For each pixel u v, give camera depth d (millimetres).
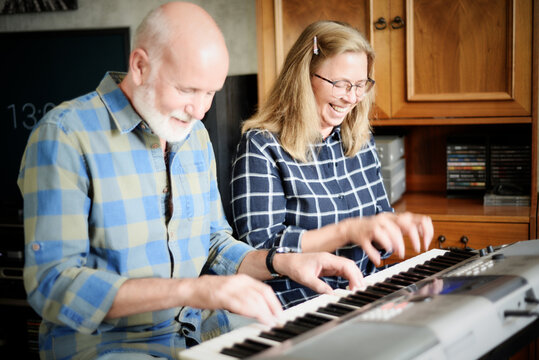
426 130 3000
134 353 1343
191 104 1326
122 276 1305
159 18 1301
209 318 1623
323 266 1436
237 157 1829
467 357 999
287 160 1826
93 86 3240
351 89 1810
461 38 2512
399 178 2850
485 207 2598
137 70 1340
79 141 1345
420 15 2543
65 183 1302
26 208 1309
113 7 3168
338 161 1939
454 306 1057
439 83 2564
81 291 1220
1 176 3414
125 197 1396
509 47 2459
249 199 1769
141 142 1437
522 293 1173
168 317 1473
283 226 1780
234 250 1596
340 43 1783
